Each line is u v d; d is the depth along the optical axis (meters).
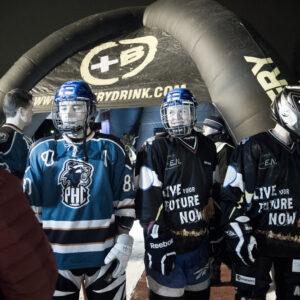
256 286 1.66
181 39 4.43
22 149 2.35
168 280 1.72
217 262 2.02
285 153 1.61
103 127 7.26
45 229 1.59
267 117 3.17
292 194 1.60
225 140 2.94
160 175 1.71
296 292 1.64
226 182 1.67
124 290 1.67
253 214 1.66
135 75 4.62
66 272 1.58
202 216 1.77
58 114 1.57
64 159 1.60
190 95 1.76
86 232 1.58
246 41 3.71
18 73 5.16
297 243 1.61
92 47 5.27
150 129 7.16
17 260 0.76
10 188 0.79
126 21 5.32
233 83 3.48
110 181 1.63
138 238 4.06
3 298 0.78
